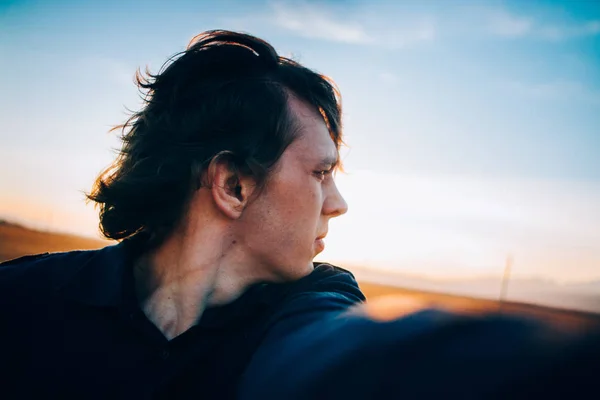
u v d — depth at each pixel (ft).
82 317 2.51
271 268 2.51
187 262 2.49
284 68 2.64
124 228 2.67
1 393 2.51
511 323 0.66
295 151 2.47
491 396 0.60
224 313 2.43
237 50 2.60
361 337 0.85
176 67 2.65
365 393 0.76
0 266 3.08
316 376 0.87
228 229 2.47
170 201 2.52
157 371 2.32
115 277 2.54
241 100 2.48
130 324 2.42
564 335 0.59
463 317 0.72
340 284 2.46
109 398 2.36
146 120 2.68
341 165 2.88
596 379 0.54
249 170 2.43
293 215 2.46
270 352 1.32
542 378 0.57
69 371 2.45
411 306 0.86
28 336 2.56
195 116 2.51
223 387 2.22
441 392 0.65
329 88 2.71
